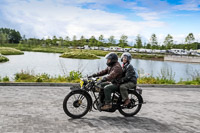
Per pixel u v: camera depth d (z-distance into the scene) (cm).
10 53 5738
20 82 998
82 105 539
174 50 7838
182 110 654
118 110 553
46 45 13100
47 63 3347
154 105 702
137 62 4791
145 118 547
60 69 2555
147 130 458
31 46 11644
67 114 507
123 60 523
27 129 437
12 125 458
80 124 478
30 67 2669
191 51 7744
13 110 577
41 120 498
